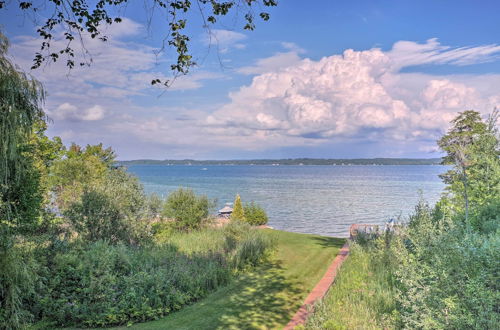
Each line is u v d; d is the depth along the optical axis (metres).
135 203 15.77
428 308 6.52
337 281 11.70
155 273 10.41
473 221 12.26
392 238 14.23
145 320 8.84
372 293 10.24
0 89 5.98
